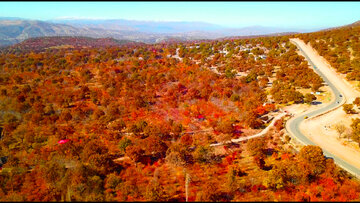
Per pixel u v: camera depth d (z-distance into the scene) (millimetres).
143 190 37375
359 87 78250
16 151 51938
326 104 69250
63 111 67875
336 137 52312
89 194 35125
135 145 48531
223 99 75625
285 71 93625
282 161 43875
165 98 78062
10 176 40562
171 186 38688
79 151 47281
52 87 89750
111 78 94625
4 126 61312
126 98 78062
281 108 68688
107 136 55219
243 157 47562
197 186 38656
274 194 35656
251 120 57031
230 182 36438
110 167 42750
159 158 47531
